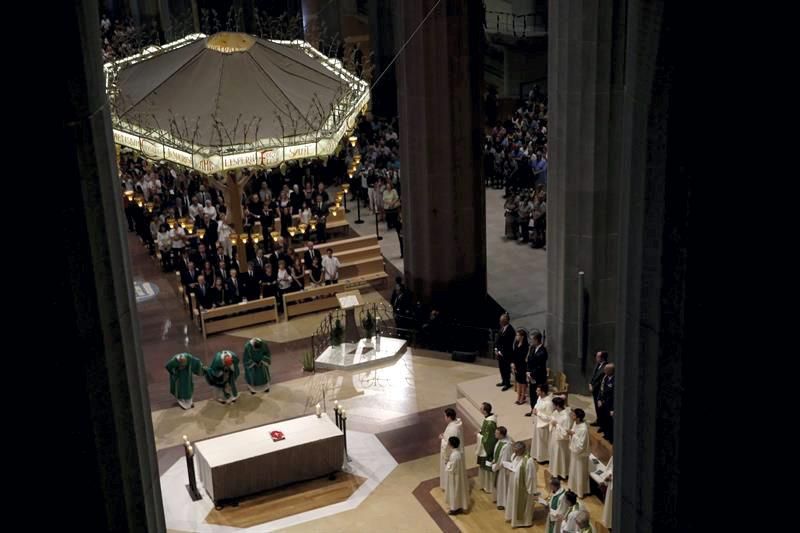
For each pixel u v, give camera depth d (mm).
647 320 9070
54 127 7734
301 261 28281
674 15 8078
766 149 8164
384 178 33562
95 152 8070
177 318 27734
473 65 26406
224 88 26141
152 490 9445
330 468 20031
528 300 28734
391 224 33094
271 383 23875
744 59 7992
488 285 29875
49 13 7488
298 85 27031
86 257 8125
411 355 25062
